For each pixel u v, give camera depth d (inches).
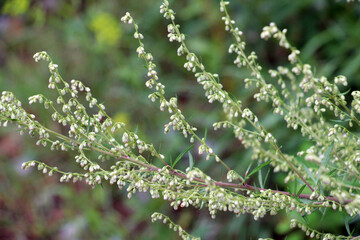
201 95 183.0
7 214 175.9
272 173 140.8
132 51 203.5
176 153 165.0
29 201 178.4
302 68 63.0
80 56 207.6
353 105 68.1
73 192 178.7
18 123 68.5
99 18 191.3
